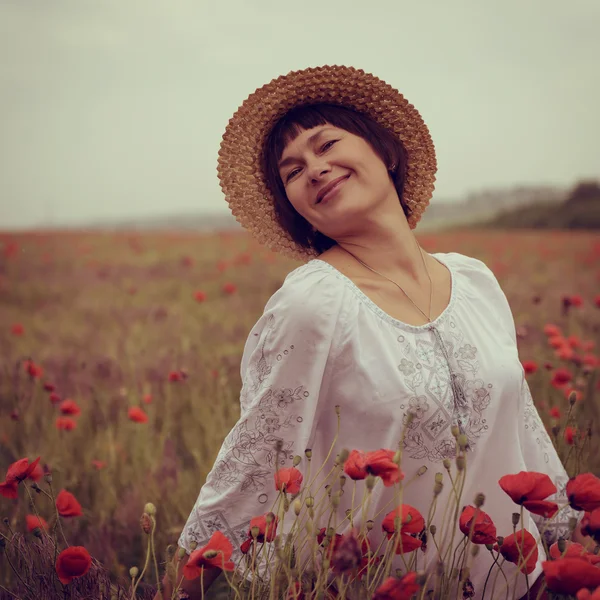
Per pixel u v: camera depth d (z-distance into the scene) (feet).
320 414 5.42
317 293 5.22
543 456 6.04
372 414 5.19
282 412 5.27
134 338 18.28
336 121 5.71
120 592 5.58
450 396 5.24
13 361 15.49
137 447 10.16
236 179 6.16
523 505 4.56
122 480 9.40
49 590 5.60
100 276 36.22
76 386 13.16
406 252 5.65
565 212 70.59
